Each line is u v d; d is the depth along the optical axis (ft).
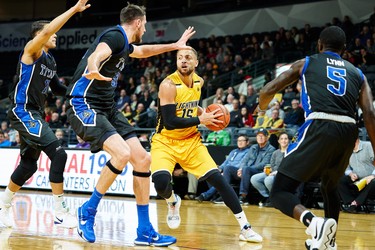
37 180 38.93
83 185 37.14
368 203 31.48
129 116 51.21
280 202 12.84
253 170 33.55
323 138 12.67
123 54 14.88
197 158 16.76
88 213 14.75
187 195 37.88
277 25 67.41
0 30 84.07
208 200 35.09
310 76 13.28
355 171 30.63
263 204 32.94
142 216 14.96
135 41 15.62
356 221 25.04
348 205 30.78
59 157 17.21
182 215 24.71
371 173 30.40
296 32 60.54
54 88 18.51
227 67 60.70
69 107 15.10
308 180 13.16
